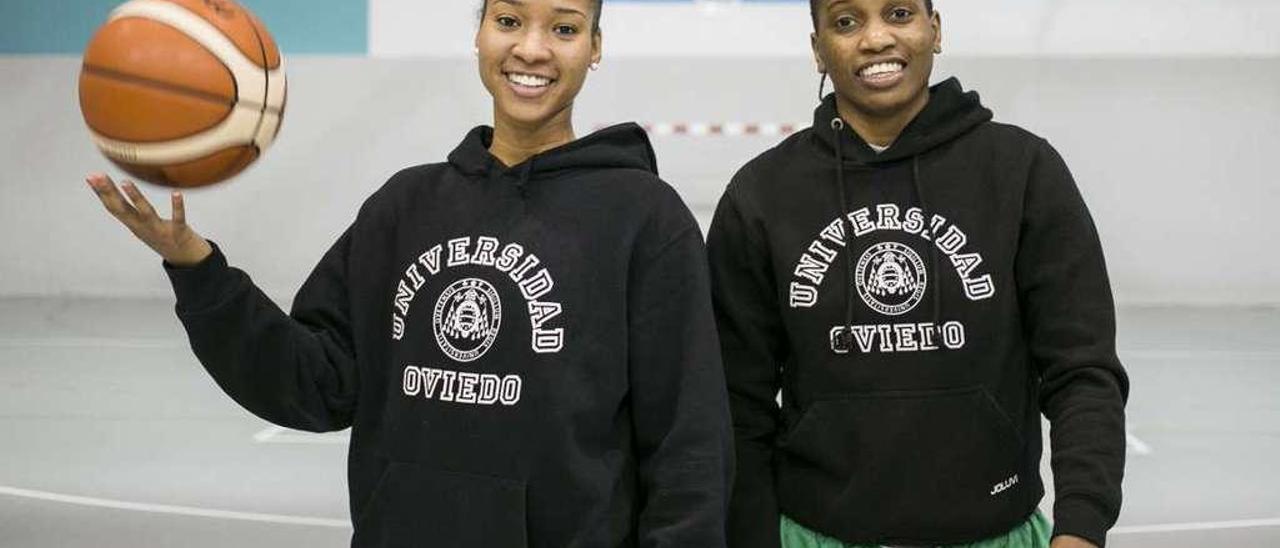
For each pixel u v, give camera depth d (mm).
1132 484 4086
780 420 1754
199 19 1447
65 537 3557
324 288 1629
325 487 4070
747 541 1679
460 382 1468
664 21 6945
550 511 1437
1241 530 3645
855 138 1701
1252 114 6723
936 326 1622
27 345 6137
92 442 4562
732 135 6996
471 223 1531
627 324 1485
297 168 7062
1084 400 1529
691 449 1427
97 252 7320
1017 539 1662
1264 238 6797
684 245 1495
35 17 7152
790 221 1698
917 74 1668
